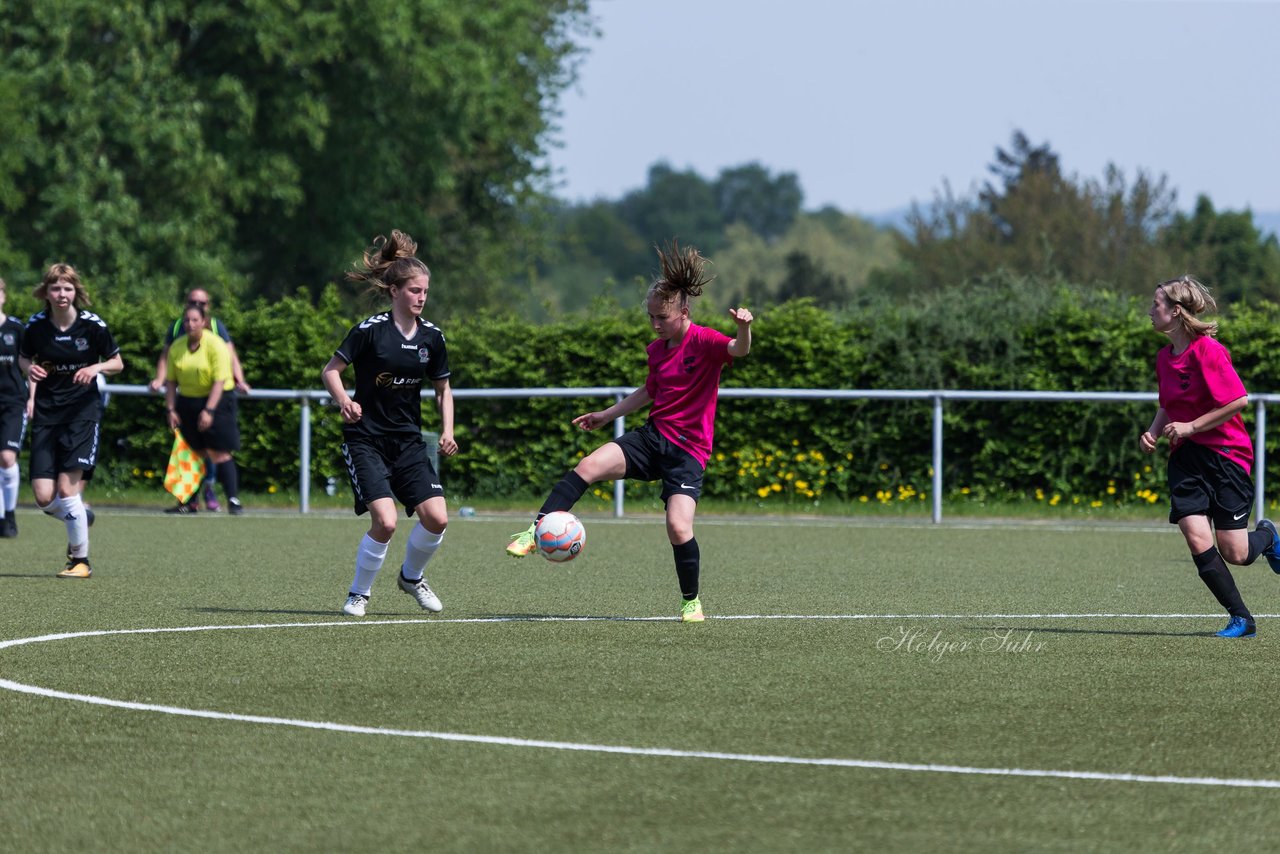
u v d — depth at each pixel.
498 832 16.78
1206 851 16.22
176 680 25.41
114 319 69.88
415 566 34.03
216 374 59.81
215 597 36.47
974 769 19.55
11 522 50.12
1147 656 28.45
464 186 156.00
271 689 24.67
